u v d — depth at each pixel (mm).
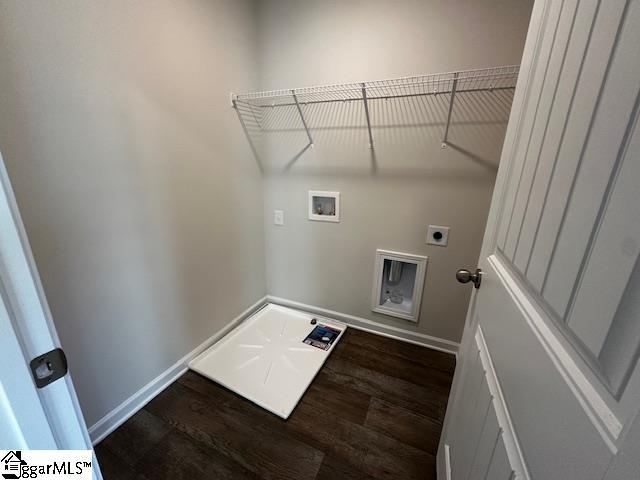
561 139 476
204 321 1803
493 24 1321
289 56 1758
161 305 1496
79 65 1013
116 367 1323
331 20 1604
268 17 1753
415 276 1852
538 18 653
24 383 442
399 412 1453
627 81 322
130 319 1351
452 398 1085
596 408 320
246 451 1253
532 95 646
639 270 277
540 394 442
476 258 1659
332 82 1690
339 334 2025
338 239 1998
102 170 1137
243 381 1607
